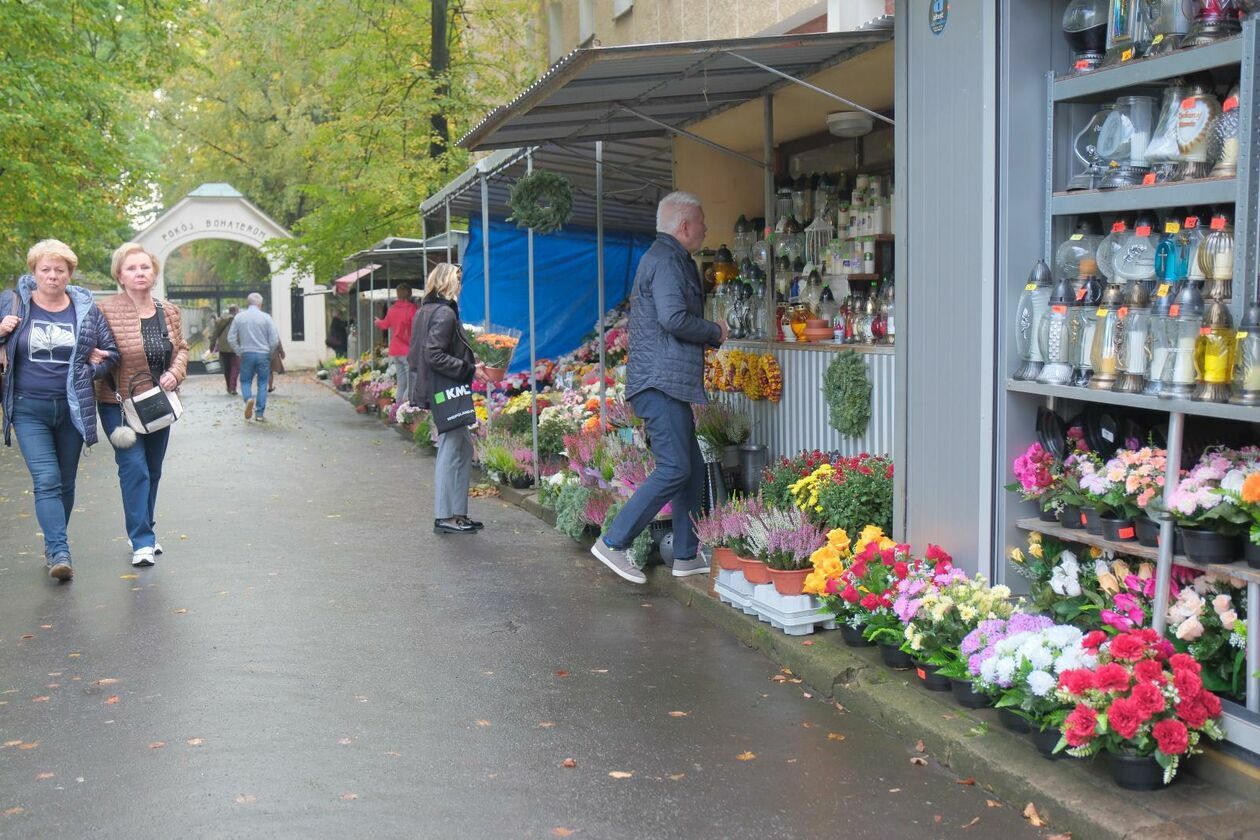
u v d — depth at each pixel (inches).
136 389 311.0
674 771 166.7
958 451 194.9
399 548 335.3
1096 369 170.4
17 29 691.4
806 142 366.6
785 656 214.1
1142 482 161.6
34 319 292.5
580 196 540.4
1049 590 174.4
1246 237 148.2
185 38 848.9
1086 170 183.8
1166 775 139.9
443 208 617.0
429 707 196.4
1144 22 168.7
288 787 162.9
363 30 869.2
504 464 428.8
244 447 616.7
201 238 1572.3
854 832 145.8
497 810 154.6
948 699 180.7
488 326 472.4
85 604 271.0
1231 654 153.4
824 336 295.3
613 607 263.3
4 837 148.6
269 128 1460.4
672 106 319.0
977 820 148.2
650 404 263.6
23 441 295.3
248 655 228.4
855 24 365.4
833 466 249.3
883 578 197.2
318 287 1622.8
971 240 189.5
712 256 396.8
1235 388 146.8
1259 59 146.1
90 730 187.6
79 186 852.0
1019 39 182.4
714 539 247.4
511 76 856.9
